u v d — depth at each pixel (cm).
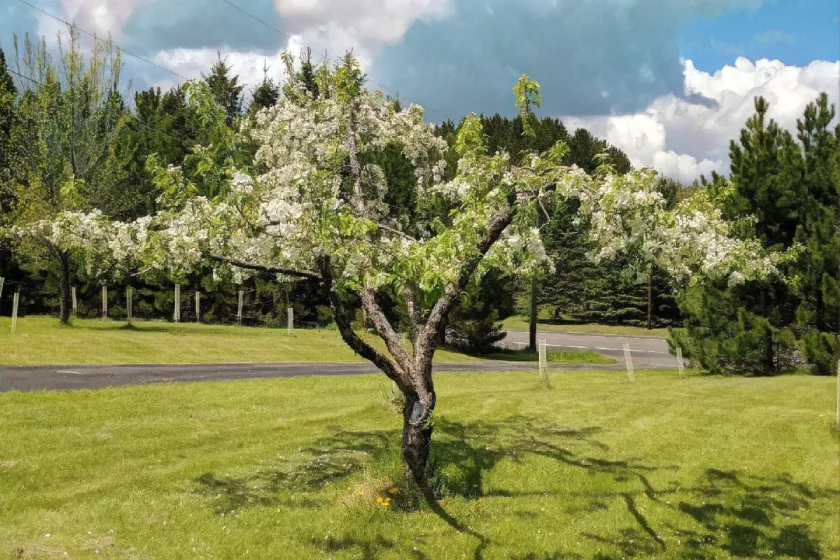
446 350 2677
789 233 2012
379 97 991
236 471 788
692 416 1138
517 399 1261
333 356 2028
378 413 1103
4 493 680
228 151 728
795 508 754
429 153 1056
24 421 923
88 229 678
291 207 614
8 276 3031
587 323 4997
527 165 700
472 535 661
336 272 646
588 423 1079
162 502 685
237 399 1166
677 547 661
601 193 632
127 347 1822
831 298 1838
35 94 2483
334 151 852
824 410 1198
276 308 3209
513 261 746
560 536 671
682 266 734
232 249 672
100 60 2486
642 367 2505
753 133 2038
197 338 2133
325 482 759
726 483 820
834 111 2034
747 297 2044
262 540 618
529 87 723
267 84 3309
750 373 2059
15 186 2386
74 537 599
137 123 3484
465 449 903
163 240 680
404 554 616
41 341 1777
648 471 852
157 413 1029
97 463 787
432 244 565
